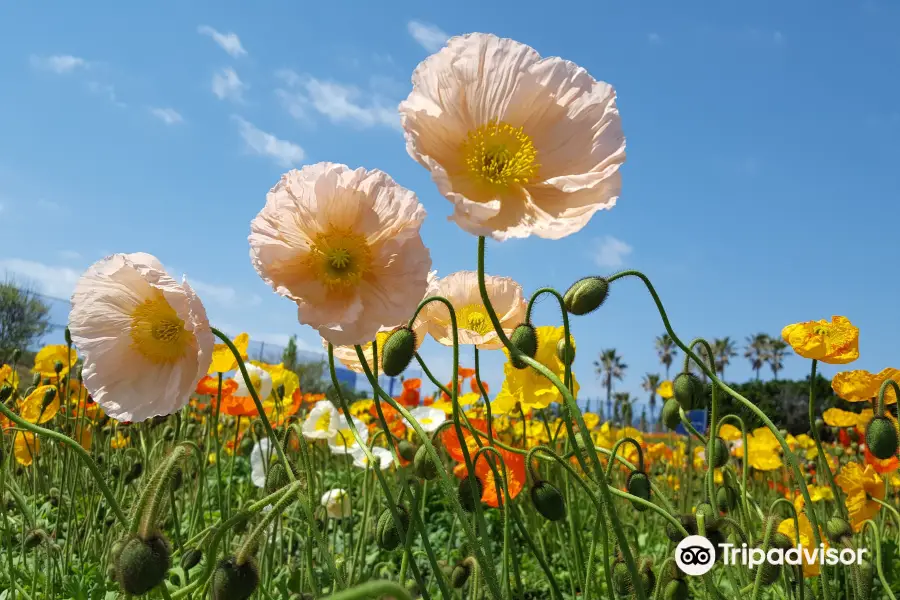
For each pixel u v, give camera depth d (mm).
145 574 206
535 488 308
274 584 442
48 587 395
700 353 408
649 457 908
